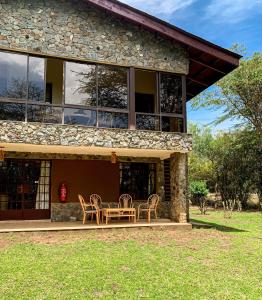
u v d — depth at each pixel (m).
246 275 5.77
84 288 4.97
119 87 10.52
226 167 21.27
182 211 10.85
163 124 11.09
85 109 9.99
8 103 9.40
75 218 11.88
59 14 9.95
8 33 9.32
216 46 10.70
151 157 13.02
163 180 13.09
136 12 10.16
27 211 11.62
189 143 10.80
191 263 6.46
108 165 12.59
